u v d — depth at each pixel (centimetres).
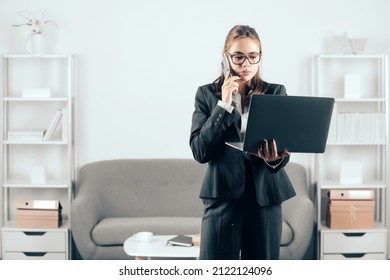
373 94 541
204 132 226
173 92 540
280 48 537
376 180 537
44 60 535
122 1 536
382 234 493
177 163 525
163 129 541
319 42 537
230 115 225
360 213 495
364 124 508
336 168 543
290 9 536
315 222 513
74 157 531
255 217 230
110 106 539
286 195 236
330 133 507
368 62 539
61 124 533
